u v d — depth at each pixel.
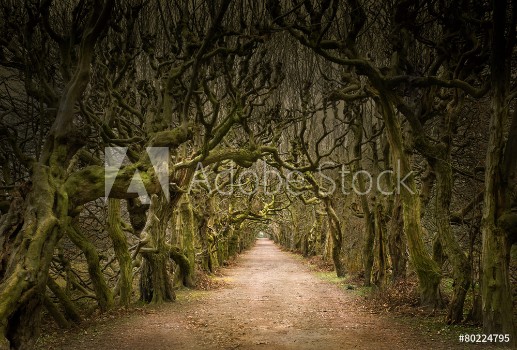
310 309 13.34
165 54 13.02
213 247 27.66
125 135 13.29
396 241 14.85
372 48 15.44
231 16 11.82
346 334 9.73
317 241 37.69
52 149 8.02
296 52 16.66
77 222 12.60
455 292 10.34
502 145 8.63
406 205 12.52
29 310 6.80
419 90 13.50
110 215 13.12
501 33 8.23
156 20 12.52
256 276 24.98
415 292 13.27
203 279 20.28
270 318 11.87
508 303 8.47
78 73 7.93
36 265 6.84
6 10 9.43
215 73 12.32
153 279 14.41
